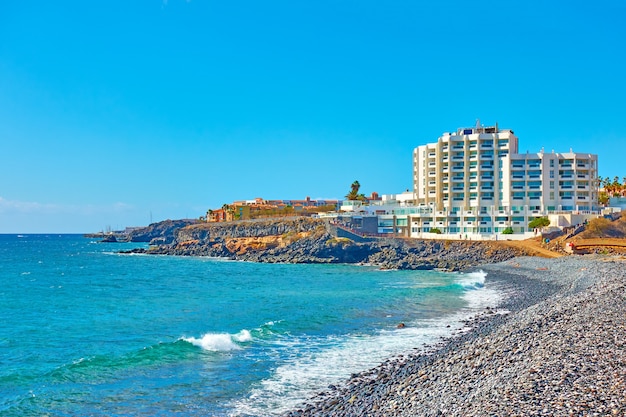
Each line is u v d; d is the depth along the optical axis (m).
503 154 149.75
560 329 33.38
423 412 22.92
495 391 22.62
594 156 148.12
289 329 47.75
